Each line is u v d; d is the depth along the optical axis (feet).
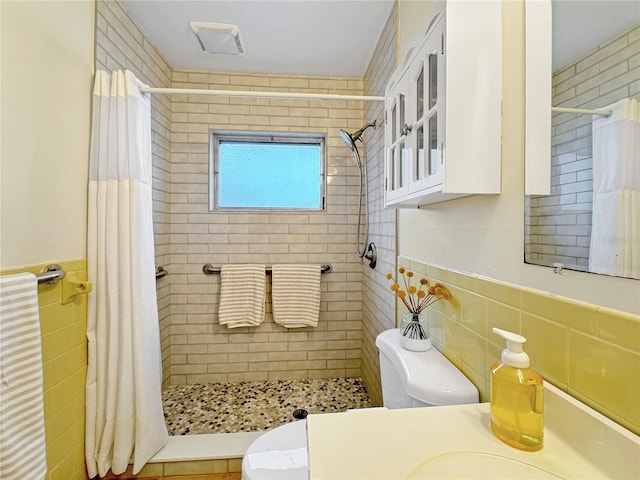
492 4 2.48
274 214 7.28
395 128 3.73
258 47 6.35
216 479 4.48
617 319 1.61
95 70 4.42
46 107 3.55
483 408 2.13
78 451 4.07
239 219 7.20
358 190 7.43
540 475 1.60
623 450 1.51
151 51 6.12
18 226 3.19
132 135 4.36
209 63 6.90
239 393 6.71
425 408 2.11
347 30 5.84
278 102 7.29
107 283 4.27
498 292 2.49
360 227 7.35
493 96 2.47
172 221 7.04
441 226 3.43
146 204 4.57
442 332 3.36
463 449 1.73
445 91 2.44
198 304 7.11
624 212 1.60
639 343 1.51
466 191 2.46
